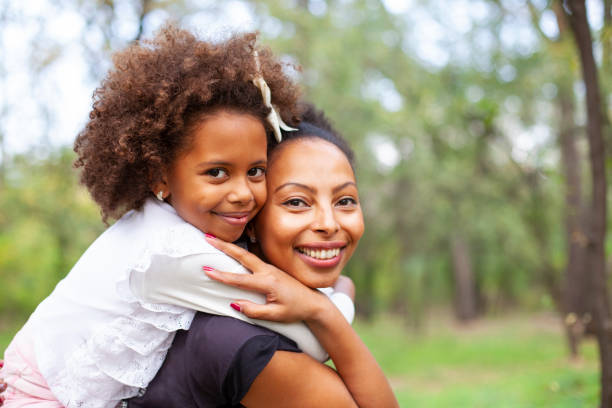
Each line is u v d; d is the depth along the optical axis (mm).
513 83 10656
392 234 17047
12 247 15086
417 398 8219
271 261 1562
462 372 11203
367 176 13930
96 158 1548
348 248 1587
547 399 6586
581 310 12070
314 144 1583
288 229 1495
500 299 26969
